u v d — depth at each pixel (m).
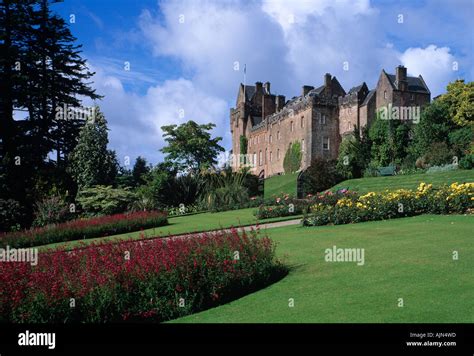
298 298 7.72
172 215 29.61
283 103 77.44
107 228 20.30
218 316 7.31
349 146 47.78
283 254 11.37
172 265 7.91
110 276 7.38
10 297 6.59
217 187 33.44
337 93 64.00
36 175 27.56
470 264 8.61
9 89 32.75
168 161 62.16
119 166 36.81
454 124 49.78
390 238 12.09
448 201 15.91
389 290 7.49
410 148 45.97
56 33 36.31
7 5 34.28
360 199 17.17
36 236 18.39
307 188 39.69
